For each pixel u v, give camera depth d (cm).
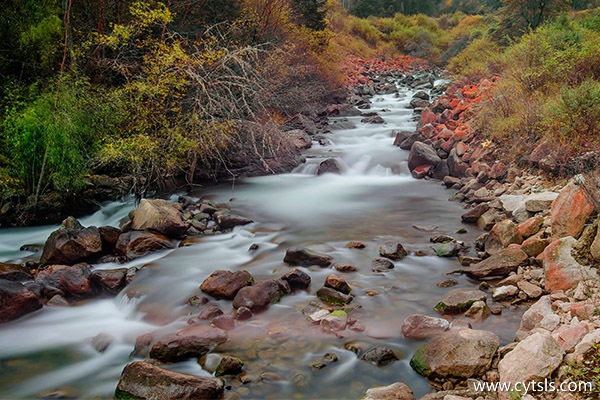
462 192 1092
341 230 901
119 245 815
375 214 1000
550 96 1135
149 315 612
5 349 546
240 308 584
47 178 1012
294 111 1877
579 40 1405
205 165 1316
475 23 4550
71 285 670
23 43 1087
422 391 438
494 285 632
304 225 940
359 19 4628
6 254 843
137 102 1105
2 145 1001
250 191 1225
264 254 793
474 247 775
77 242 774
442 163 1283
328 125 1866
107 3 1279
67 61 1164
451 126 1459
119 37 1192
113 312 641
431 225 900
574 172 865
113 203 1099
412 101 2305
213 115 1191
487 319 547
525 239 711
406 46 4516
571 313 480
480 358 440
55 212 1013
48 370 504
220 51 1151
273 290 621
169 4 1292
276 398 436
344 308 594
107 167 1158
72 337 572
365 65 3588
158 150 1109
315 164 1405
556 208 654
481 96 1520
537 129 1038
